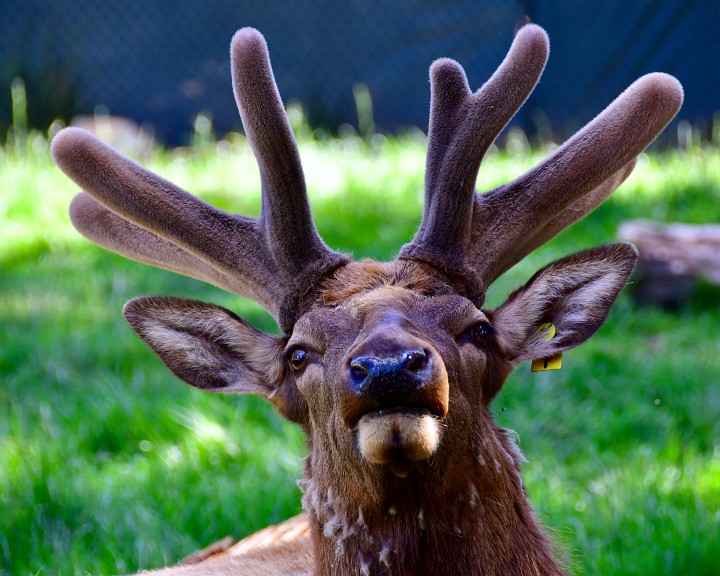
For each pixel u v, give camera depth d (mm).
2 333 14961
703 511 9562
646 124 7234
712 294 15211
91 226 8219
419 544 6242
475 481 6281
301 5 28156
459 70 7109
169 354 7328
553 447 11500
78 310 15859
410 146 23047
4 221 19812
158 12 28453
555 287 6961
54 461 10898
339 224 18859
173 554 9570
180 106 28344
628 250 6883
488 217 7145
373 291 6340
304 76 28172
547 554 6742
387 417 5418
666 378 12617
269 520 10039
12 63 26469
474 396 6230
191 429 11555
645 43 26031
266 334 7164
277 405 7020
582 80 26031
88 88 27703
